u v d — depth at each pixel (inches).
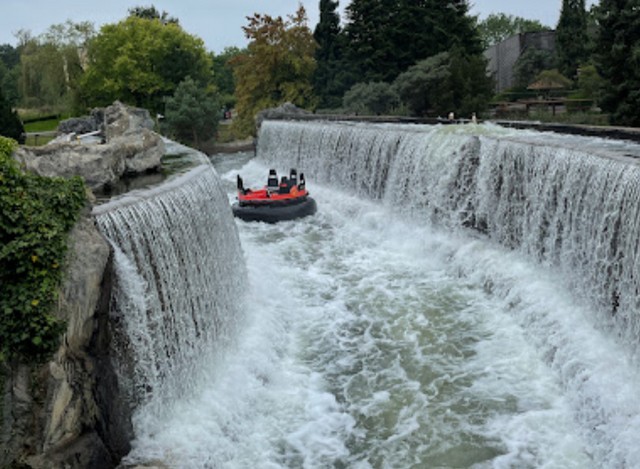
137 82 3107.8
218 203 898.7
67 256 478.3
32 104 3134.8
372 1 2849.4
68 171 754.2
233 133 3235.7
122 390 552.1
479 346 789.2
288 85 3120.1
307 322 895.1
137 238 605.3
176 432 588.4
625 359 655.1
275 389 711.7
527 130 1269.7
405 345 808.9
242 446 607.2
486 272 973.8
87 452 491.5
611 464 546.0
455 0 2847.0
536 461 569.0
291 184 1536.7
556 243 866.1
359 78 2920.8
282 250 1227.2
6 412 436.1
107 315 530.6
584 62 2682.1
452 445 602.2
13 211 457.4
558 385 682.2
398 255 1167.0
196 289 719.7
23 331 435.5
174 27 3329.2
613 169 725.3
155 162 910.4
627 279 675.4
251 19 3139.8
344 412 667.4
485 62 2276.1
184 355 658.2
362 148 1534.2
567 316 768.3
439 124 1614.2
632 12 1533.0
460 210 1128.8
